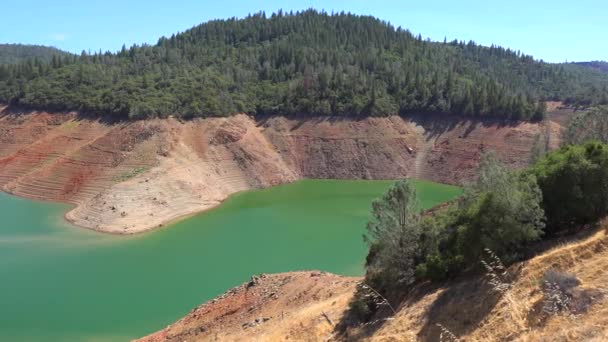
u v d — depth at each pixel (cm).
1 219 8612
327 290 4091
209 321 4447
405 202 3341
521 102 12988
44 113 13188
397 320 2820
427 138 13812
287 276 4866
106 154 10775
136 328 4938
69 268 6500
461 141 13200
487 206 2872
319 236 7894
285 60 16950
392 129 13788
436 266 3019
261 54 17562
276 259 6869
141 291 5816
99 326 4962
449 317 2552
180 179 10181
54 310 5291
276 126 13588
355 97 14062
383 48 19275
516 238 2809
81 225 8394
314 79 14388
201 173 10919
